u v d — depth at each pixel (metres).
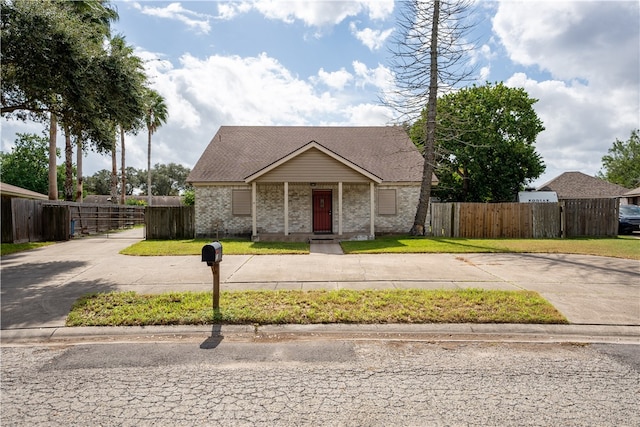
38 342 4.93
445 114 19.50
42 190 45.69
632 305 6.15
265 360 4.23
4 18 10.16
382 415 3.05
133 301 6.31
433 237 17.19
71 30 10.76
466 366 4.06
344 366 4.06
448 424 2.92
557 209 17.19
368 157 20.75
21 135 45.19
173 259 11.35
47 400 3.32
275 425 2.90
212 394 3.42
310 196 19.16
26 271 9.27
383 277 8.35
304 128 23.47
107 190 71.94
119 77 11.63
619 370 3.96
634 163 57.97
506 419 2.99
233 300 6.27
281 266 9.81
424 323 5.37
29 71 10.67
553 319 5.42
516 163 30.69
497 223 17.20
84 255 12.29
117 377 3.80
